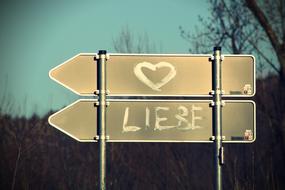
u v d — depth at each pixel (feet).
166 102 36.83
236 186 50.65
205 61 37.09
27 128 65.67
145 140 36.63
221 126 36.70
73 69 36.70
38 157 63.82
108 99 36.58
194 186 61.67
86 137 36.50
